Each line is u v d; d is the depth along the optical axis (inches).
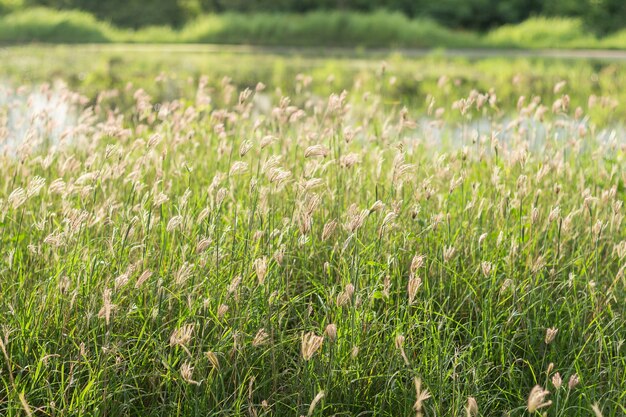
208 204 198.7
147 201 196.7
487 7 1549.0
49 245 184.4
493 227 211.3
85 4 1643.7
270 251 179.5
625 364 164.2
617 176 240.1
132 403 161.9
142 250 180.4
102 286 169.2
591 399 159.2
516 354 179.0
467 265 200.1
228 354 161.2
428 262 191.0
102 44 1392.7
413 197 213.2
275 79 759.1
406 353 162.4
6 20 1444.4
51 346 164.4
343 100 223.0
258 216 181.9
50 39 1423.5
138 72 829.8
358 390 159.9
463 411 151.0
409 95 638.5
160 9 1658.5
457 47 1336.1
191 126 277.7
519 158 207.3
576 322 178.7
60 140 229.5
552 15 1521.9
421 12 1561.3
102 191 213.9
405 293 184.1
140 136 292.5
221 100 488.1
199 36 1438.2
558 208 180.5
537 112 237.1
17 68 868.0
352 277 166.2
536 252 196.1
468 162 259.1
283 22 1429.6
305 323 172.9
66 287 157.2
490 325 173.2
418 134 334.6
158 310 158.7
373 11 1576.0
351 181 221.8
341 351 162.1
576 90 668.1
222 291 169.5
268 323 162.7
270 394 158.7
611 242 202.4
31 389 151.4
